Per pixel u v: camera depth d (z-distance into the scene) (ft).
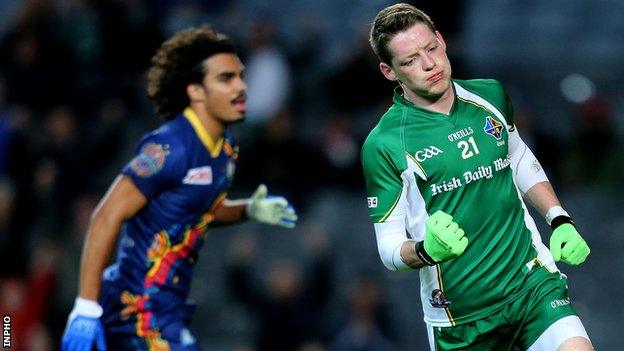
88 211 135.54
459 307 63.05
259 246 156.04
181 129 70.08
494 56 197.57
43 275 130.41
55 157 151.84
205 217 71.72
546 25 205.05
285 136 155.74
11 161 150.92
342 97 165.78
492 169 61.98
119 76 167.73
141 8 168.45
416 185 61.93
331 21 206.80
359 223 157.17
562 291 62.39
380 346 129.29
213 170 70.69
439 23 155.22
